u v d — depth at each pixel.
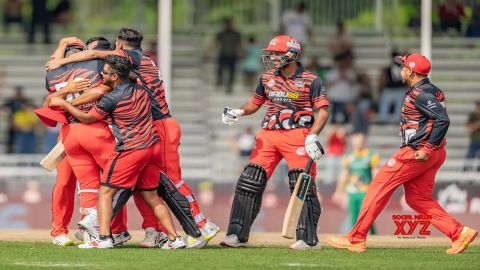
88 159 36.88
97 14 101.31
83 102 36.25
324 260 34.28
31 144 85.62
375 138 87.12
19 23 97.75
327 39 96.12
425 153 36.25
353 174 51.78
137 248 37.34
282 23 95.62
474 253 37.25
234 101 94.69
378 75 95.12
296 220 37.00
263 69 95.12
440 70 96.06
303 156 37.81
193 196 37.78
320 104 37.47
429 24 73.38
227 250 36.88
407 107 36.72
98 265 32.12
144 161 36.06
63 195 37.69
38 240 40.19
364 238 37.22
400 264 33.44
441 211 37.31
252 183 38.34
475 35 96.75
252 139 81.81
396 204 67.50
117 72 35.78
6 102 86.81
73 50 38.66
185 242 37.34
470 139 84.62
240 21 98.25
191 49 98.00
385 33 97.50
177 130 38.03
